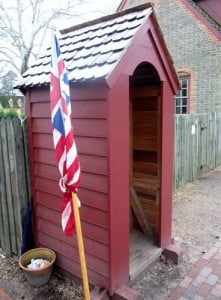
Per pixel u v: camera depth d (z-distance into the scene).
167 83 2.84
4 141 3.10
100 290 2.46
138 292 2.61
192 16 8.93
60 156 1.89
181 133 5.68
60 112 1.85
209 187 6.00
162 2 9.65
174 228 4.01
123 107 2.27
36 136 2.84
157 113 3.03
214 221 4.25
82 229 2.52
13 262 3.22
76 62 2.42
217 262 3.14
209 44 8.67
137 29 2.30
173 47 9.57
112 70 2.07
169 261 3.13
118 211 2.37
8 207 3.26
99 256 2.45
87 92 2.26
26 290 2.74
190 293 2.65
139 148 3.27
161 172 2.97
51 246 2.95
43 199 2.91
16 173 3.06
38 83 2.59
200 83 9.06
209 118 6.98
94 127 2.26
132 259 2.93
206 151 7.02
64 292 2.68
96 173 2.32
